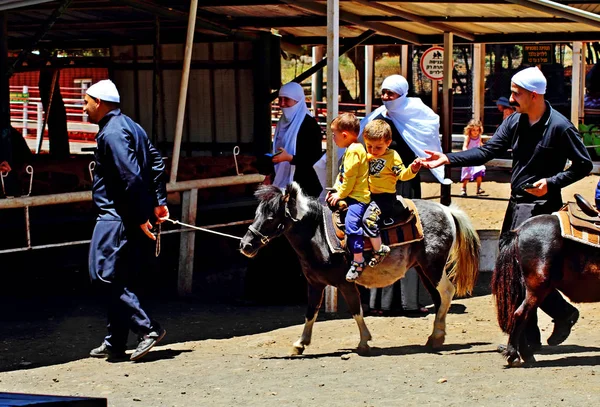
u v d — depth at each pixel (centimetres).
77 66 1487
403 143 914
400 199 789
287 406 605
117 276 764
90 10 1188
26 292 1078
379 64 3366
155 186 782
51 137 1573
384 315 965
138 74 1459
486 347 802
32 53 1503
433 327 833
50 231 1105
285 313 982
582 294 713
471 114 2803
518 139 754
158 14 1128
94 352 790
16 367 759
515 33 1295
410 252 784
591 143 2300
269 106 1391
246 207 1260
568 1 1195
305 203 768
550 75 2670
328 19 927
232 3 1157
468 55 2875
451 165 762
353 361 753
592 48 2800
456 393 628
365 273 781
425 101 2714
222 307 1014
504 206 1700
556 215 716
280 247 1026
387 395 629
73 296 1059
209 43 1409
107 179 761
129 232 764
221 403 620
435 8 1086
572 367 709
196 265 1223
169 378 702
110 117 759
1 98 1023
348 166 742
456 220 810
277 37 1402
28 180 1105
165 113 1452
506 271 718
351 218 750
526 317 710
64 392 662
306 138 955
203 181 1061
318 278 776
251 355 789
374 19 1227
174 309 1000
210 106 1421
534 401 602
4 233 1080
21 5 866
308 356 780
